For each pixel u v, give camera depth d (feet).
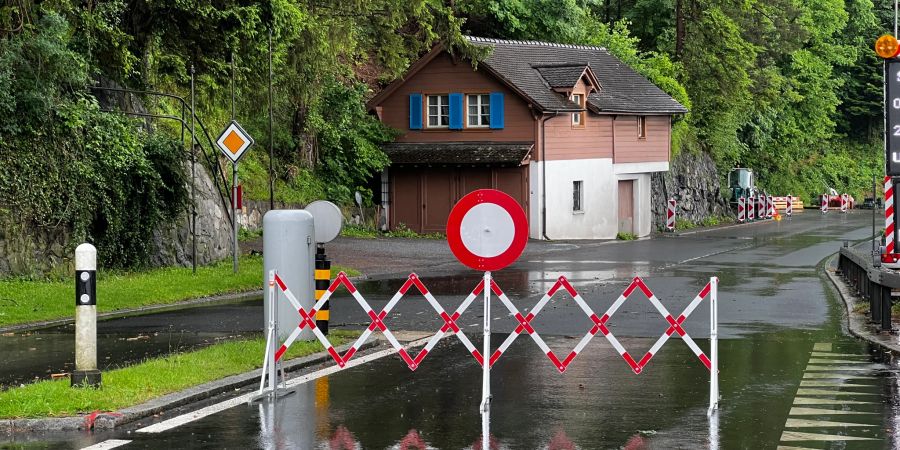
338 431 32.91
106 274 79.46
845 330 57.16
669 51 202.80
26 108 75.41
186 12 88.74
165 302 69.97
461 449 30.73
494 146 145.28
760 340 53.26
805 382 41.29
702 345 51.42
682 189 187.52
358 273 89.10
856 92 286.46
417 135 149.48
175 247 88.69
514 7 173.27
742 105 208.03
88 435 32.27
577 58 164.66
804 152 256.73
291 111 137.80
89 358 37.47
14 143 75.00
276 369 39.73
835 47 263.49
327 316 49.32
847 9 282.36
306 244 47.16
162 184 84.84
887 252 59.67
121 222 82.23
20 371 43.65
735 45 197.77
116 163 80.89
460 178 146.61
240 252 102.73
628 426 33.60
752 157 240.73
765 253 117.80
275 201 128.06
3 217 73.61
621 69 169.68
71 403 34.45
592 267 99.09
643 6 203.31
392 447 30.99
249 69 95.66
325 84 135.13
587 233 152.15
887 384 40.88
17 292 67.62
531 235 144.87
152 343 51.49
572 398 38.06
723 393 39.01
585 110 151.84
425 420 34.50
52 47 74.95
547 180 145.07
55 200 76.84
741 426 33.63
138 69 92.27
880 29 289.94
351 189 144.25
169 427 33.32
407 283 40.32
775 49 220.64
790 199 220.23
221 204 97.09
